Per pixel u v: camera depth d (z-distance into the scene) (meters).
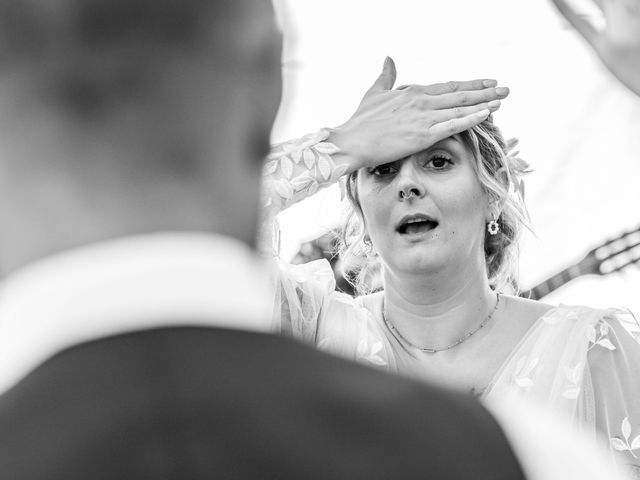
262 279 1.23
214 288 1.10
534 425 1.19
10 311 1.07
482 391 4.22
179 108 1.11
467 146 4.24
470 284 4.30
